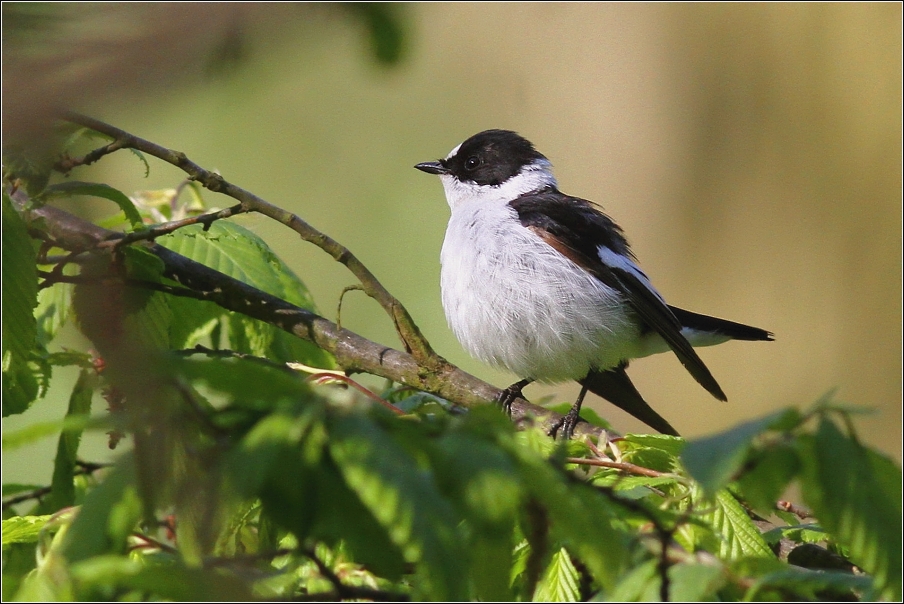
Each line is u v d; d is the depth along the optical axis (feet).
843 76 63.77
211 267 24.73
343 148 67.51
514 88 69.05
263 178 66.03
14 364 16.92
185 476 9.00
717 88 65.51
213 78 8.57
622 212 66.69
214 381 8.60
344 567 12.23
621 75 66.90
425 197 67.10
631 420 60.49
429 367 24.11
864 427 60.85
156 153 20.99
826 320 63.36
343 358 24.00
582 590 11.97
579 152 67.62
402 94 68.44
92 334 18.03
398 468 7.82
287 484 8.14
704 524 10.76
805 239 64.23
